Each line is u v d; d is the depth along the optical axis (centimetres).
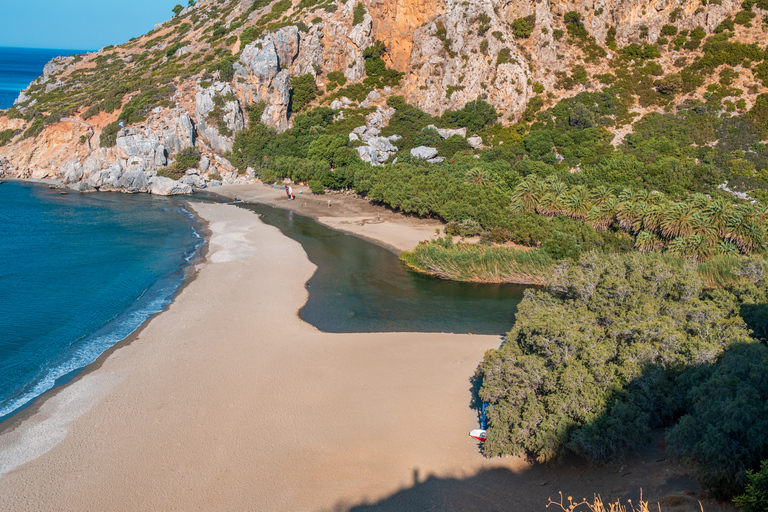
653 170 7506
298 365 3472
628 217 5950
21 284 5053
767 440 1823
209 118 10794
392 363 3531
